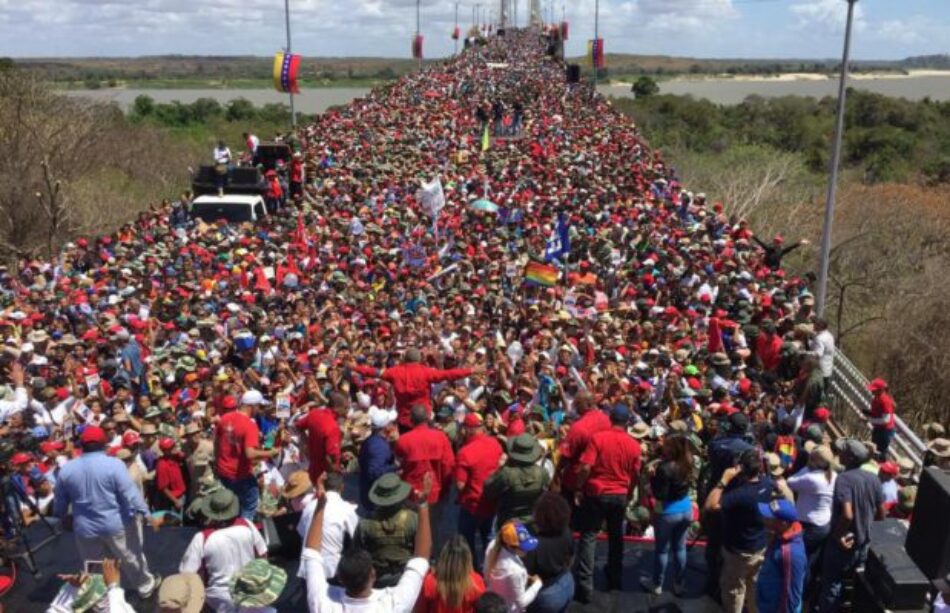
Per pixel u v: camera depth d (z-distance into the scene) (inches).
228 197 1092.5
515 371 482.9
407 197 1131.3
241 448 334.6
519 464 272.4
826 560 285.9
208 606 258.2
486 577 239.3
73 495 274.4
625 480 290.7
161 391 478.0
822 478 290.4
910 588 259.9
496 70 3380.9
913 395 804.0
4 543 318.0
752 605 276.4
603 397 418.0
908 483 414.6
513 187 1179.9
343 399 332.8
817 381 443.2
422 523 236.7
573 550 255.1
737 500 268.7
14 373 484.1
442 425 348.8
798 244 806.5
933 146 2635.3
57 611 249.4
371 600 207.9
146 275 784.3
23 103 1483.8
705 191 1665.8
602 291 724.7
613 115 2095.2
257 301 722.8
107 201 1473.9
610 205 1016.2
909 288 892.6
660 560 299.9
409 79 3046.3
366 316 657.6
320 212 1086.4
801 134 2933.1
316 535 229.8
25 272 842.2
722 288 679.7
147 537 337.7
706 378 488.4
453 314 622.2
